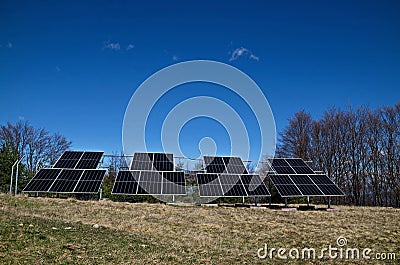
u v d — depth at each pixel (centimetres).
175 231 1191
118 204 1698
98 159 2069
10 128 3925
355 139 3800
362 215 1741
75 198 1969
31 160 3988
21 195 1758
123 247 891
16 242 808
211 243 1047
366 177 3684
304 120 4209
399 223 1527
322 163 4041
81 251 812
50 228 988
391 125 3481
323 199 3619
